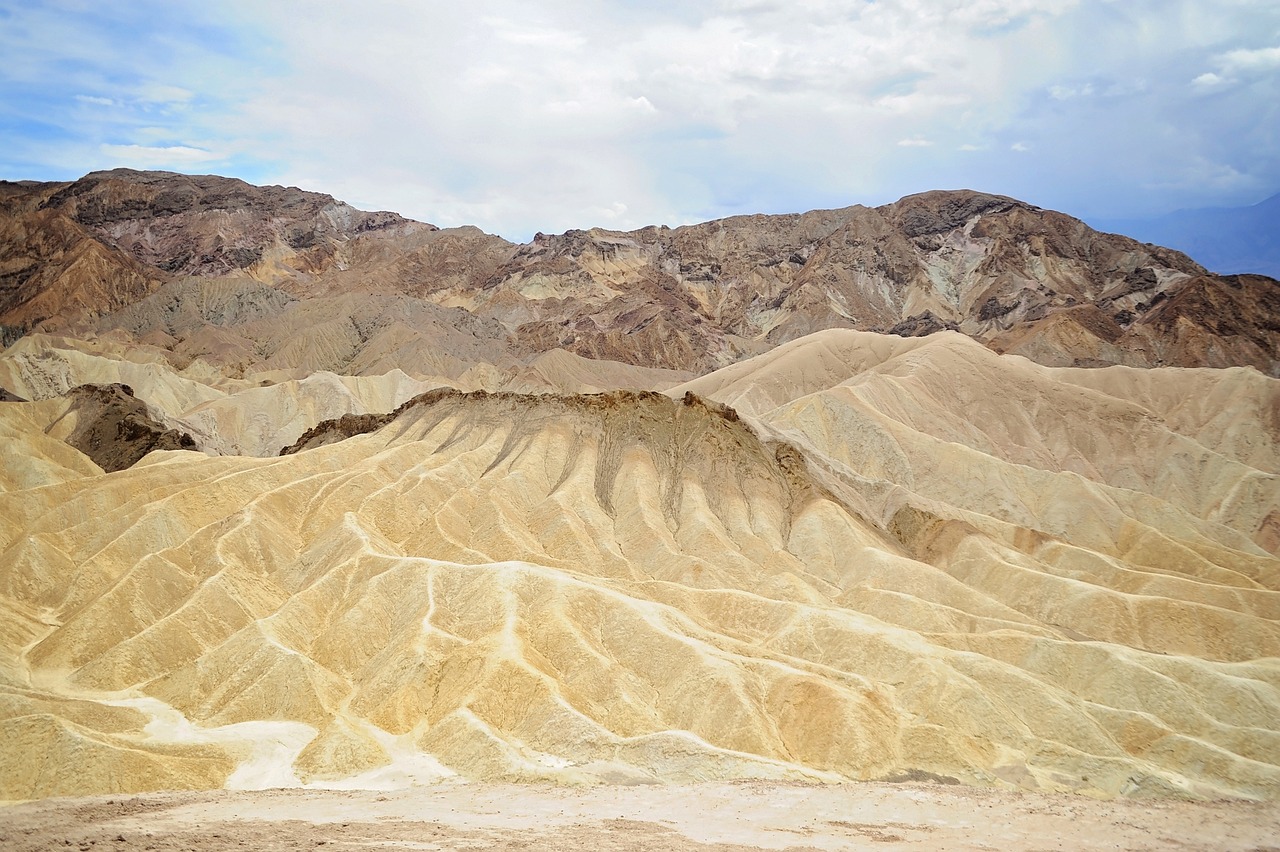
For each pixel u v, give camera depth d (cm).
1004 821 5472
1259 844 5059
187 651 9388
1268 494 18412
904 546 14200
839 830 5253
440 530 12038
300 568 11200
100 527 11975
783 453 14825
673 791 6322
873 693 8362
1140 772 7588
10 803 5900
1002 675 8875
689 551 12531
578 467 13988
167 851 4309
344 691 8794
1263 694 8994
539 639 8956
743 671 8338
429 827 5100
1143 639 11250
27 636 9856
